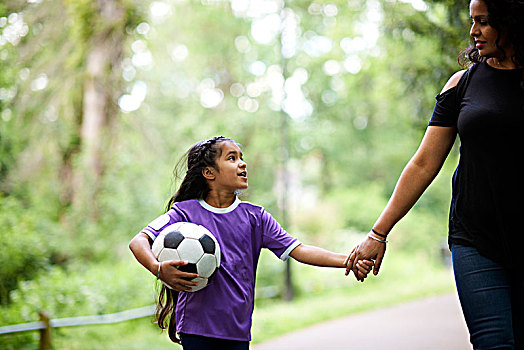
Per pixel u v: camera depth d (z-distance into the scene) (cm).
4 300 988
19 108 1201
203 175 367
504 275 291
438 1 716
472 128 288
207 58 2347
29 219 1136
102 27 1135
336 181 3494
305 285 1596
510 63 290
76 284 1041
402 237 2533
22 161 1245
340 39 1948
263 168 2220
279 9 1625
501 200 285
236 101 2389
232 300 346
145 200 1452
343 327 1016
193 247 333
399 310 1225
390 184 3419
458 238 300
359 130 3238
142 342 863
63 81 1253
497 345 281
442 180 2948
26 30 1140
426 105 934
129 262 1277
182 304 349
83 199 1390
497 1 274
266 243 371
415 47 898
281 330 985
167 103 2148
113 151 1428
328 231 2283
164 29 1762
